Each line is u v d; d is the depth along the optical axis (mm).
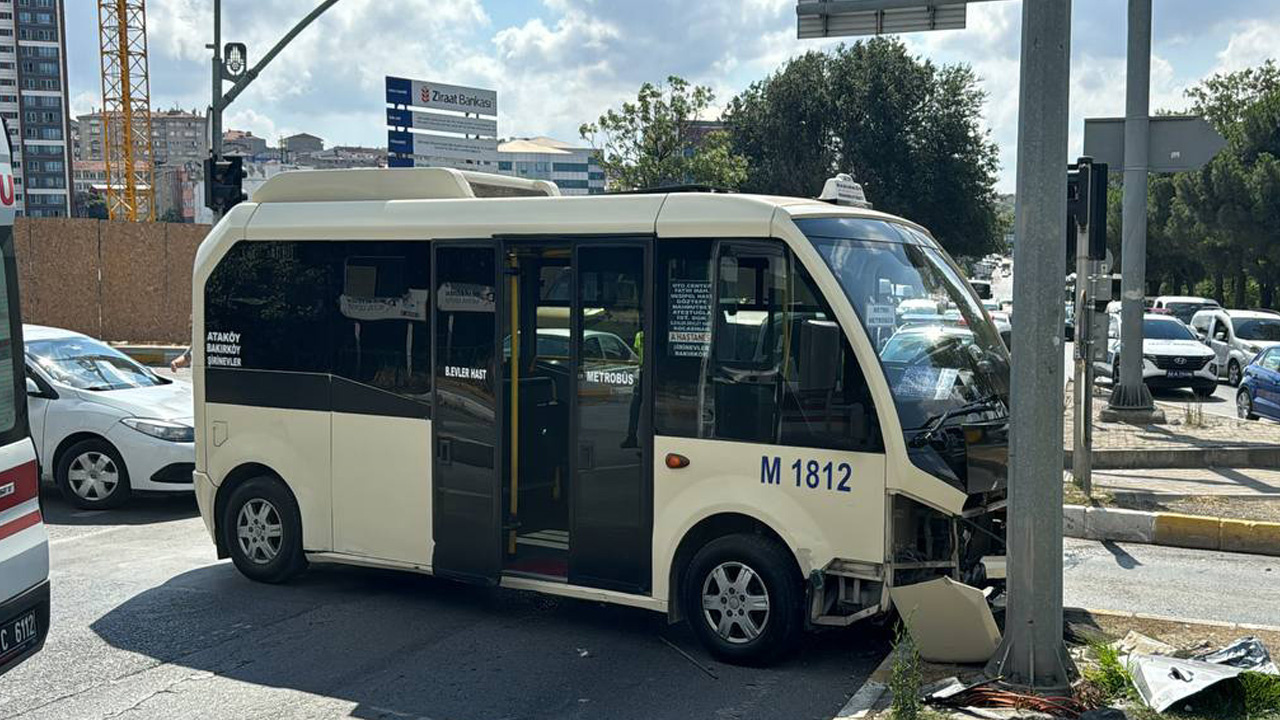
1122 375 17281
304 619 7484
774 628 6348
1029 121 5402
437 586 8328
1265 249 46938
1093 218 10742
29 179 176250
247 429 8250
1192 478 12594
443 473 7461
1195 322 30062
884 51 57906
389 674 6422
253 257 8195
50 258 30422
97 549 9469
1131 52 16328
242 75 21500
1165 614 7668
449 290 7410
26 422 5469
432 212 7504
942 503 6109
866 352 6164
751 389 6453
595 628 7289
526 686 6219
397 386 7629
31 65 175125
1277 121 48031
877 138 56656
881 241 6895
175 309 30688
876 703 5609
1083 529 10234
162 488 10859
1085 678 5691
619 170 41812
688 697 6031
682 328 6648
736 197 6562
